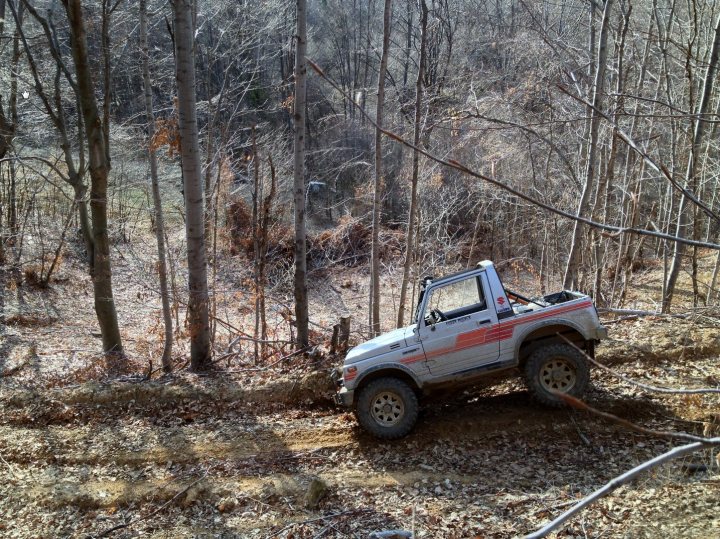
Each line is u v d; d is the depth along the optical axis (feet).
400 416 28.12
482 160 58.29
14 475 29.07
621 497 22.04
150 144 40.93
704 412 26.40
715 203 56.29
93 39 60.13
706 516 19.26
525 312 27.86
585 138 46.78
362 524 22.88
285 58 104.47
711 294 47.26
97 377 40.37
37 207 76.13
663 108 44.42
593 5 41.55
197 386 36.01
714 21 45.55
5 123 65.21
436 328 28.14
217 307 64.28
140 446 30.89
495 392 31.83
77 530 24.80
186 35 36.60
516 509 22.39
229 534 23.41
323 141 91.86
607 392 29.27
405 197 76.64
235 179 79.77
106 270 45.16
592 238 50.08
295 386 34.63
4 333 54.08
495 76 62.13
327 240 80.69
